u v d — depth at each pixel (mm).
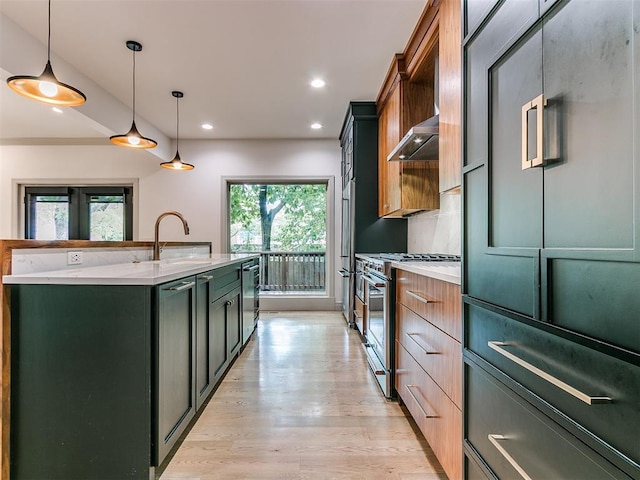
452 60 1865
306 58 2891
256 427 1894
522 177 893
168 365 1521
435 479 1479
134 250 2480
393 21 2406
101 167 5234
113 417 1380
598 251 652
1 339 1365
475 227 1146
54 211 5320
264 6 2240
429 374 1587
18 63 2400
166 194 5230
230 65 3000
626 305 592
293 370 2742
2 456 1360
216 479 1478
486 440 1066
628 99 591
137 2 2182
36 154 5219
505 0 970
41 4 2188
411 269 1808
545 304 798
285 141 5219
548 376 763
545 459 792
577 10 704
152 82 3316
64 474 1382
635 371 568
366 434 1823
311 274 5465
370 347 2752
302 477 1493
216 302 2301
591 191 671
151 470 1389
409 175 2902
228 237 5312
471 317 1173
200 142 5223
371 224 3900
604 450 627
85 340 1384
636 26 575
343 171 4750
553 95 774
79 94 2062
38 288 1383
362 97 3705
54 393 1386
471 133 1181
